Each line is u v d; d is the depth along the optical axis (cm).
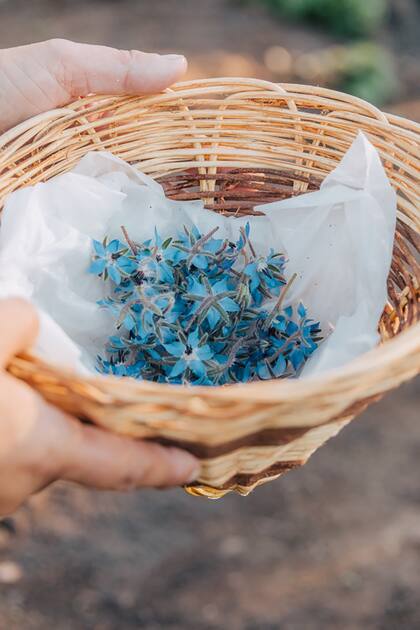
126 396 36
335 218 52
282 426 39
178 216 55
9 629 87
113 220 54
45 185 51
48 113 51
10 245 49
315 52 215
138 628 89
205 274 52
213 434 39
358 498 105
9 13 220
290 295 54
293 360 51
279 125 54
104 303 51
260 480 45
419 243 50
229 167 55
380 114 51
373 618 90
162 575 95
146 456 40
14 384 38
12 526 97
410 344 38
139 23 218
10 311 38
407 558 96
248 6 230
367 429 116
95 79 54
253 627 89
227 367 49
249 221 55
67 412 40
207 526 102
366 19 225
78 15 220
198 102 53
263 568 96
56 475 40
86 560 96
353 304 52
